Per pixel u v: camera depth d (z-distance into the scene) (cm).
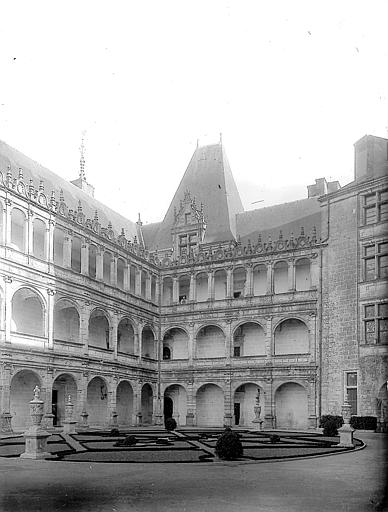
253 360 5653
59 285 4700
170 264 6297
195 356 5991
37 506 1242
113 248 5562
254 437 3591
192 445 2848
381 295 4750
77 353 4850
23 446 2850
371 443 3130
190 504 1265
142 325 5916
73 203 5609
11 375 4072
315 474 1741
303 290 5516
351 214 5156
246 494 1388
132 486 1509
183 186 7019
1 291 4075
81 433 3875
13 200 4259
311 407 5228
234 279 6100
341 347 5056
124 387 5788
